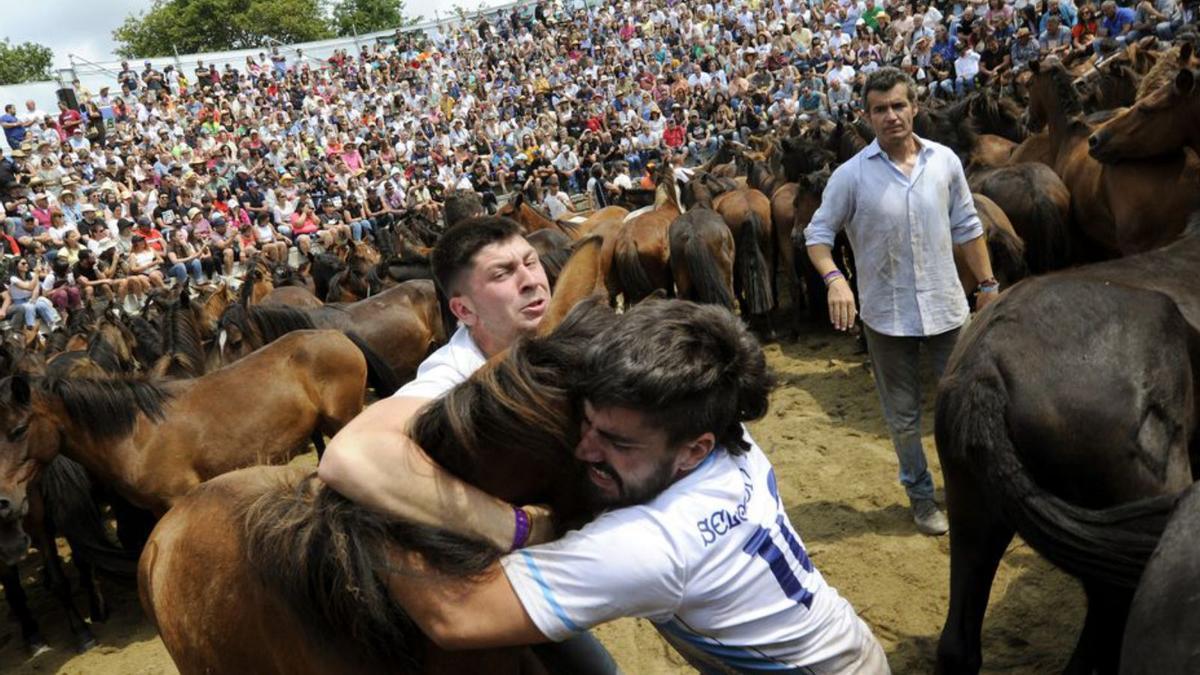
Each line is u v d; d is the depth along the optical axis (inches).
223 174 880.9
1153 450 83.0
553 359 56.6
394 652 60.9
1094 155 187.5
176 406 188.4
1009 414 86.1
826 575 159.6
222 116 1114.1
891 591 151.5
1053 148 251.0
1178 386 85.5
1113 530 72.4
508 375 56.2
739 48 1005.8
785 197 328.5
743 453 60.6
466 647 55.4
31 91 1065.5
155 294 451.8
